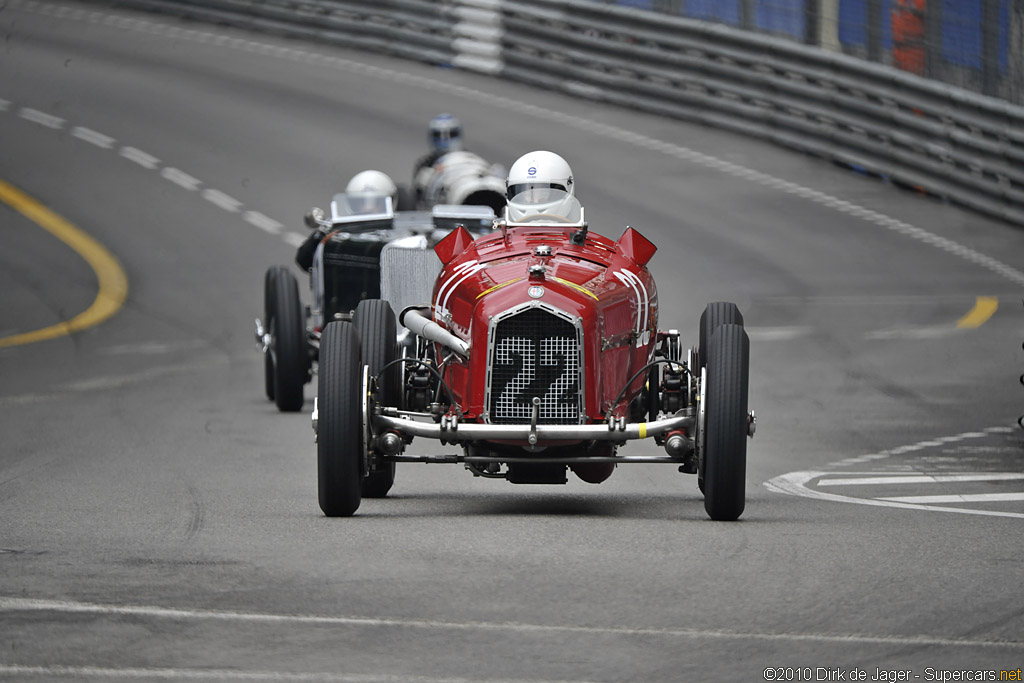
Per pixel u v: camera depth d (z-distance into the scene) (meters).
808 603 25.31
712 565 28.12
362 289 57.28
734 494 32.72
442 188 68.44
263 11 162.50
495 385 33.75
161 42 159.00
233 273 92.44
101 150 122.44
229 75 145.38
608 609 24.86
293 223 104.06
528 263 35.31
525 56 140.88
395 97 136.62
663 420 33.16
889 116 114.38
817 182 114.38
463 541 30.34
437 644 22.89
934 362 67.44
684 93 129.38
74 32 163.50
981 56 112.25
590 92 135.75
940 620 24.38
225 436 48.84
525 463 34.25
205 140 124.12
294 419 53.16
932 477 42.09
